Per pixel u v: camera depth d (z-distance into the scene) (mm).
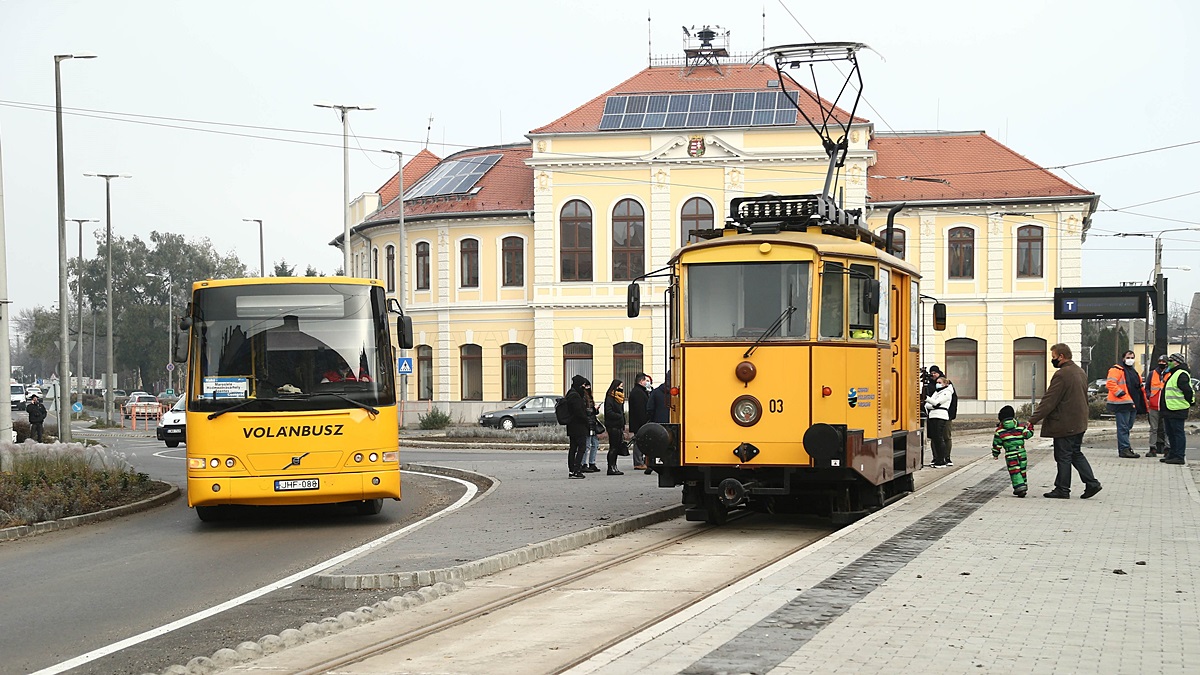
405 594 11328
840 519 15906
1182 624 8852
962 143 58625
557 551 14375
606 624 9914
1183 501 17266
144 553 15406
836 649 8078
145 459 37750
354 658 8805
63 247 39875
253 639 9805
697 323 15625
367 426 17625
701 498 16703
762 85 57969
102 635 10133
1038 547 12680
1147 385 27344
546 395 50938
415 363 59906
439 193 60125
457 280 58688
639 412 26750
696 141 55000
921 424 19859
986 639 8359
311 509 20516
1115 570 11188
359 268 66562
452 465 30219
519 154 62000
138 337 119312
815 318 15203
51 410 88438
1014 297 54938
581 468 25688
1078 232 54625
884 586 10383
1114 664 7652
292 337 17703
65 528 18547
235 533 17422
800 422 15133
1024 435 18078
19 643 9875
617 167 55969
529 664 8508
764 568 11633
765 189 54562
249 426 17344
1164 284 27844
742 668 7594
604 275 56219
